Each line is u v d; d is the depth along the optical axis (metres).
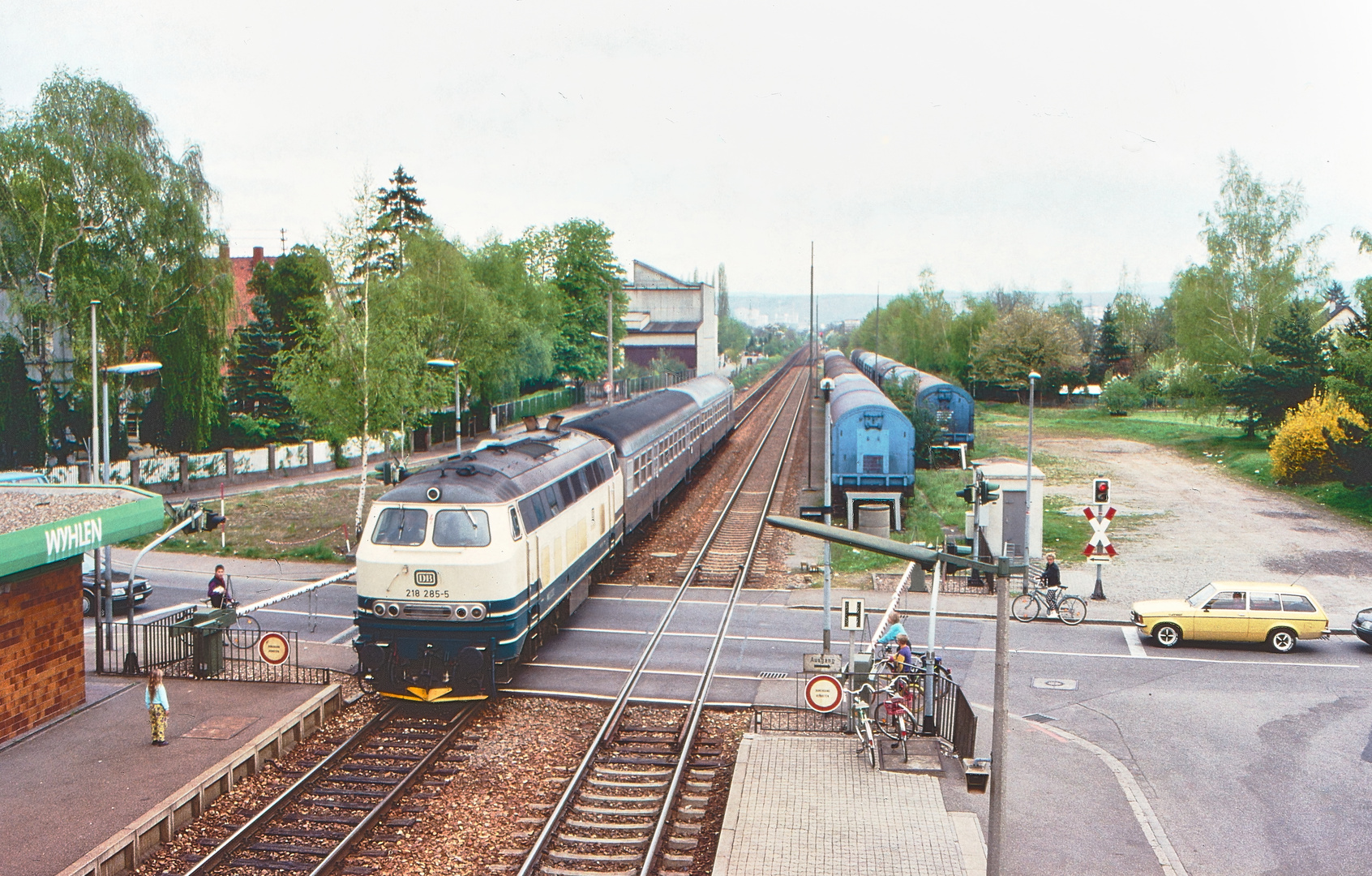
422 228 57.28
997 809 10.78
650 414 36.56
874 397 38.56
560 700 19.20
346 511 39.31
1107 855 13.39
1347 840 13.95
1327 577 29.23
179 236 39.28
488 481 19.05
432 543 18.08
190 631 19.34
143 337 38.62
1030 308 90.81
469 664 17.83
